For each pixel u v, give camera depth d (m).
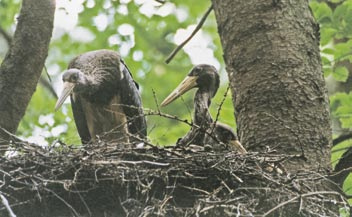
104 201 12.26
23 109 13.93
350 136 13.95
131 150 12.28
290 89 13.66
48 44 14.21
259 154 12.29
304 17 14.27
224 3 14.59
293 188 11.86
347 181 14.22
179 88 15.62
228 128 14.20
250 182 12.03
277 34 14.04
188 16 23.48
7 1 21.22
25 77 13.95
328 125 13.59
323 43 16.53
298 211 11.42
